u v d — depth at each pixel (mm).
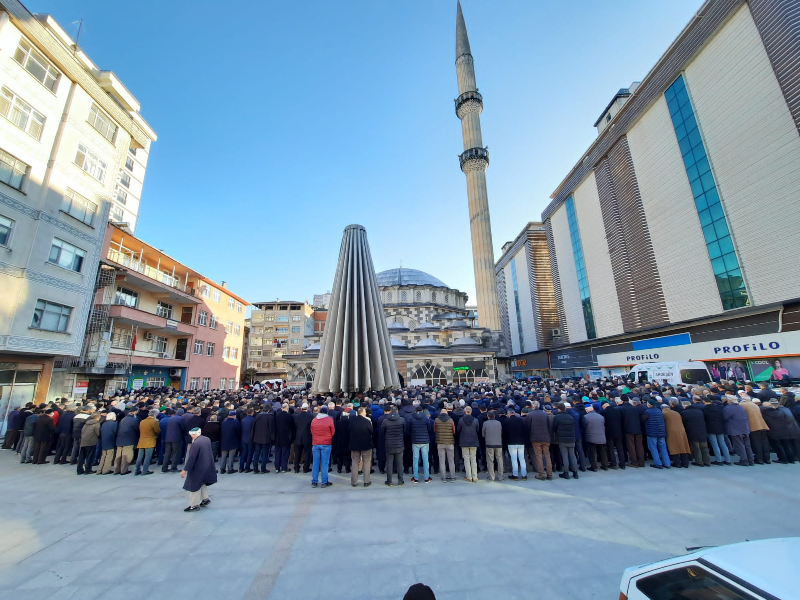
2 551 6035
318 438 9477
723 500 7699
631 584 3014
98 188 22734
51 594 4844
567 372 49969
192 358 36156
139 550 6047
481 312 53594
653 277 32750
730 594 2463
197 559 5730
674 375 22406
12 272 17359
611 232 39062
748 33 23656
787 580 2410
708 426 10562
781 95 21828
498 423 9742
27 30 18172
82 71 21391
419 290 64062
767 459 10461
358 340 17141
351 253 19141
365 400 12758
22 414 14344
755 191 23594
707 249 27312
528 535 6340
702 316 27734
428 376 41438
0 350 16875
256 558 5746
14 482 9930
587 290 44438
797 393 14383
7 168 17438
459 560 5570
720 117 25969
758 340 23672
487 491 8734
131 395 20156
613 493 8336
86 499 8516
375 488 9141
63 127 20219
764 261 23094
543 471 9719
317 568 5422
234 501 8297
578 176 45250
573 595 4645
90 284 21875
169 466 11508
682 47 28500
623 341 37812
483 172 57125
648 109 32938
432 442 10617
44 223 18859
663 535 6211
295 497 8531
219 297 42781
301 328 73938
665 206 31281
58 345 19531
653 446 10422
